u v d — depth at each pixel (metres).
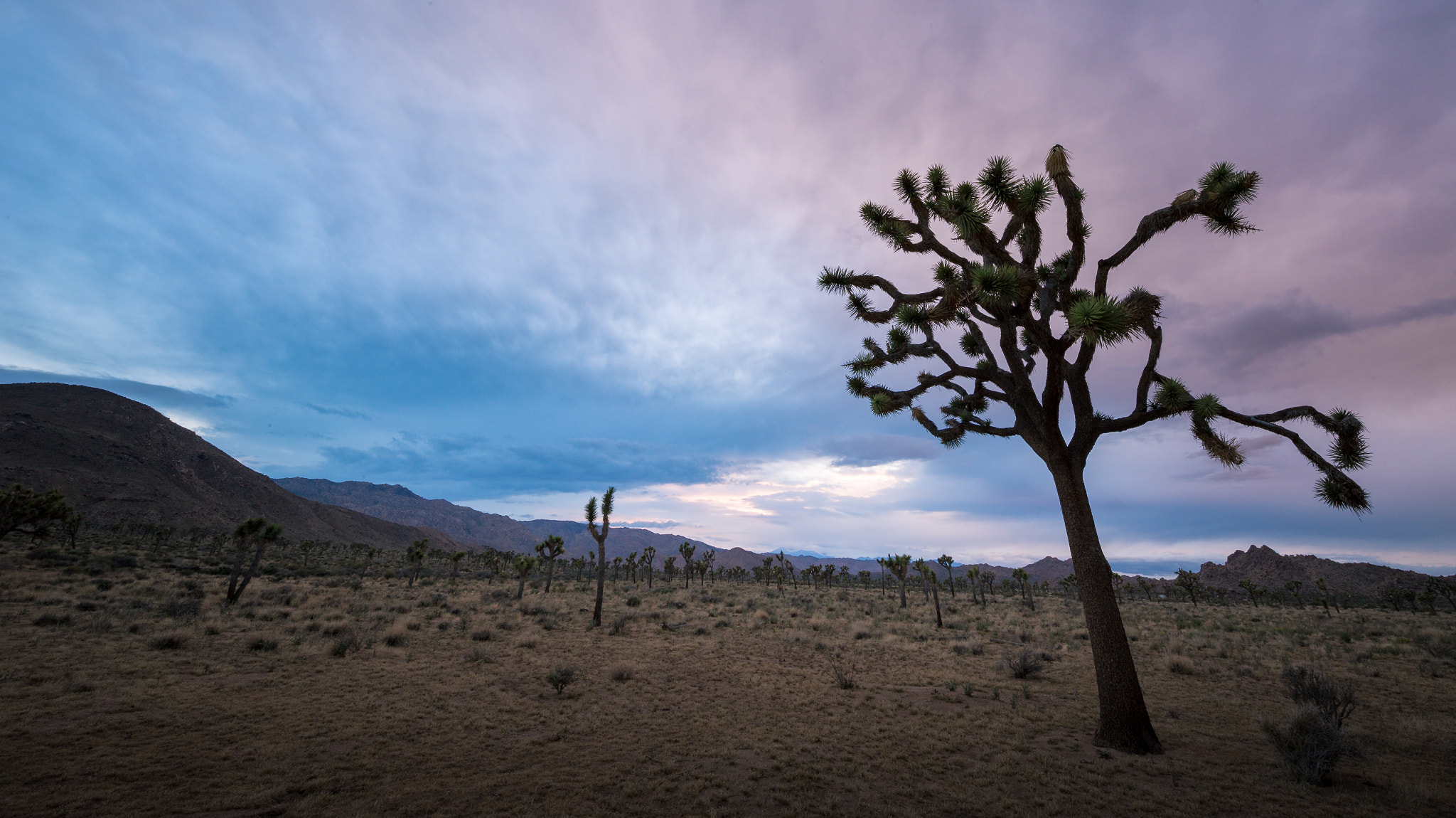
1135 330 7.61
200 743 8.84
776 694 13.52
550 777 8.04
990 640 25.30
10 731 8.73
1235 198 9.22
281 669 13.99
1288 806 7.19
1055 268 12.11
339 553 100.56
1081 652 21.56
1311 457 9.23
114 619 18.84
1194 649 21.83
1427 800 7.24
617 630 24.09
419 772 8.10
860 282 12.40
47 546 44.59
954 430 12.36
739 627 27.58
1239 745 9.74
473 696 12.51
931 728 10.79
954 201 9.59
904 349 12.51
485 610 30.59
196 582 33.62
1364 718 11.80
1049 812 7.05
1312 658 19.92
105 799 6.76
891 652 20.69
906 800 7.44
